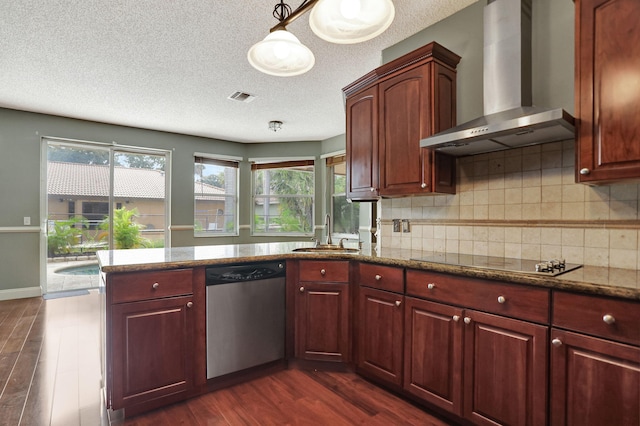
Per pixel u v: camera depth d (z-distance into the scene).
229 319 2.17
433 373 1.83
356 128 2.66
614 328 1.24
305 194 6.26
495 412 1.58
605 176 1.49
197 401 2.02
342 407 1.97
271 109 4.38
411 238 2.72
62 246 4.68
